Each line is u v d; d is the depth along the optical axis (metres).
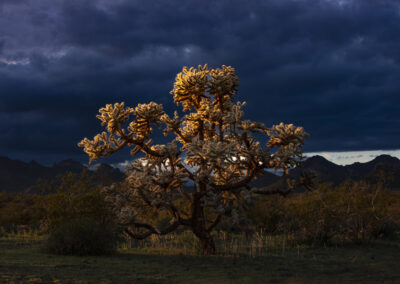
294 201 23.11
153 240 17.70
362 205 19.23
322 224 17.77
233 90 15.77
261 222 22.25
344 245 17.33
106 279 9.61
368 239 17.91
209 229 14.50
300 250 15.77
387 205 20.20
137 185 13.44
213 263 12.38
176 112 15.08
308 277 10.40
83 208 17.64
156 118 14.31
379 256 14.27
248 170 14.21
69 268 10.93
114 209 14.09
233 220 13.10
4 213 30.22
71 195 18.33
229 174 14.16
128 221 13.22
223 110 15.22
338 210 18.64
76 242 13.66
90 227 14.16
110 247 14.08
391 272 11.16
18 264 11.18
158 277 10.12
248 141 14.34
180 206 19.17
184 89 15.37
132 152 14.48
